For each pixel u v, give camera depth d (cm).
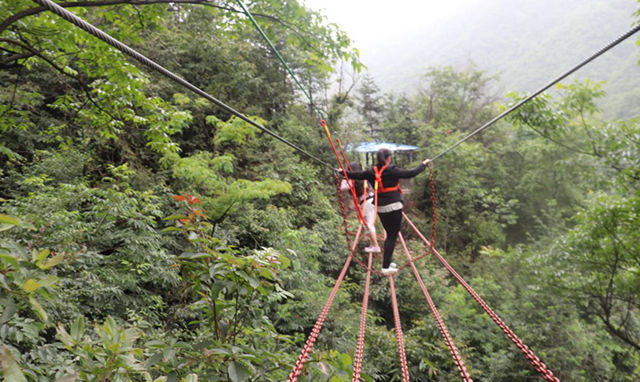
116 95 607
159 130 641
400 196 554
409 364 899
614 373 1329
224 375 217
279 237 1159
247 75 1684
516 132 2416
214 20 1595
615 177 1192
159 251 705
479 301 361
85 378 167
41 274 148
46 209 574
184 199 237
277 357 232
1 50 538
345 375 234
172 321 600
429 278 1495
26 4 479
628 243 1096
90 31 137
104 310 571
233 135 1124
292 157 1675
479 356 1257
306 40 754
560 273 1174
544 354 1224
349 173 550
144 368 188
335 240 1530
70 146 909
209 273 226
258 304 271
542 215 2419
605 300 1219
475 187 2375
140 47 1311
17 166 903
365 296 546
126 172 870
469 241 2284
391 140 2881
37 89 973
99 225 646
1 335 184
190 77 1564
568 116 1209
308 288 1070
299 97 2209
